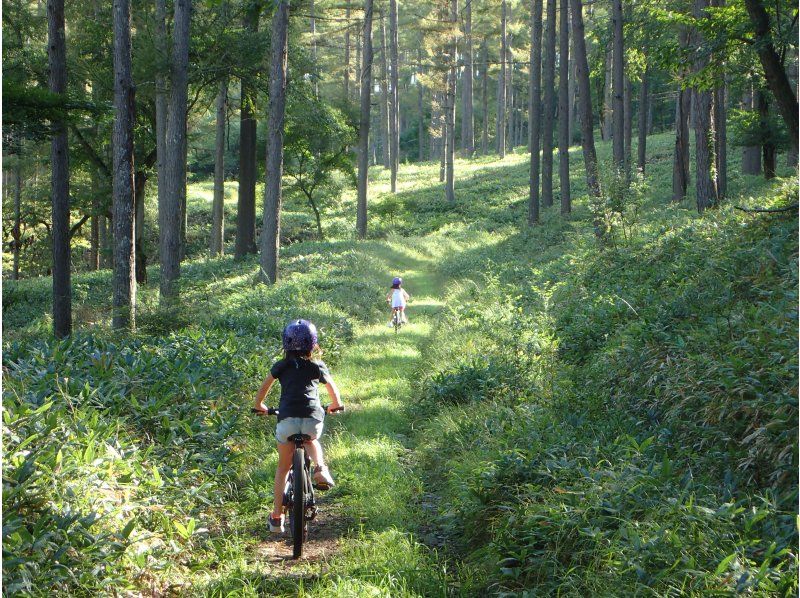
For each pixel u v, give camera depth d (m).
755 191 23.17
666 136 56.91
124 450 5.70
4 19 21.55
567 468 5.24
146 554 4.53
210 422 7.37
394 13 50.81
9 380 7.12
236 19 25.61
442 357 11.62
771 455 4.88
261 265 22.19
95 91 24.42
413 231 41.47
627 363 7.44
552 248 25.58
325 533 5.88
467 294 19.36
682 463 5.36
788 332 5.90
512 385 9.09
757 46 12.30
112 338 10.98
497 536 4.99
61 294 15.39
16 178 36.75
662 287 10.29
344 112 37.16
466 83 70.44
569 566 4.41
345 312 18.00
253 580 4.82
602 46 27.86
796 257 8.20
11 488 4.32
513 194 46.41
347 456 7.65
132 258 13.72
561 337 10.27
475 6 59.12
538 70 32.81
